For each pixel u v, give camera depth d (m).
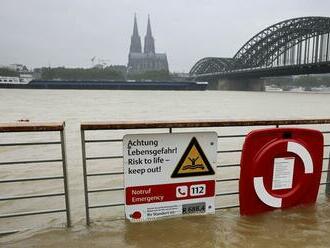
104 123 3.71
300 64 102.62
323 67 98.62
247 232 3.93
